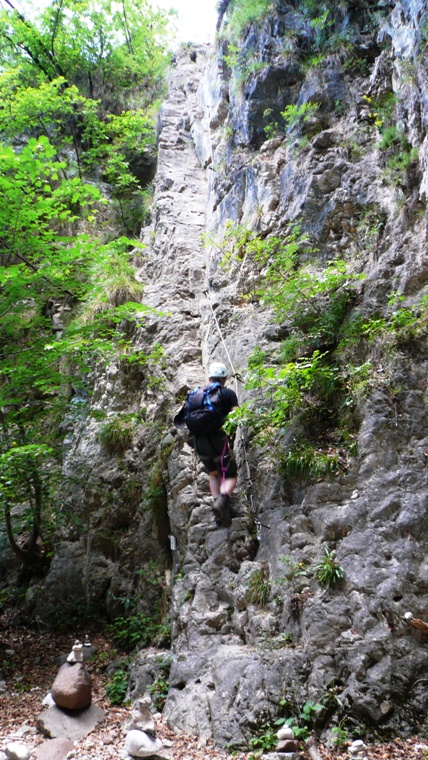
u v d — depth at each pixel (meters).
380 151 6.66
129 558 6.96
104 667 5.84
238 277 7.65
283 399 5.50
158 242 10.05
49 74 14.70
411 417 4.94
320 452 5.09
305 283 6.04
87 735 4.25
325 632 4.17
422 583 4.24
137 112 13.54
